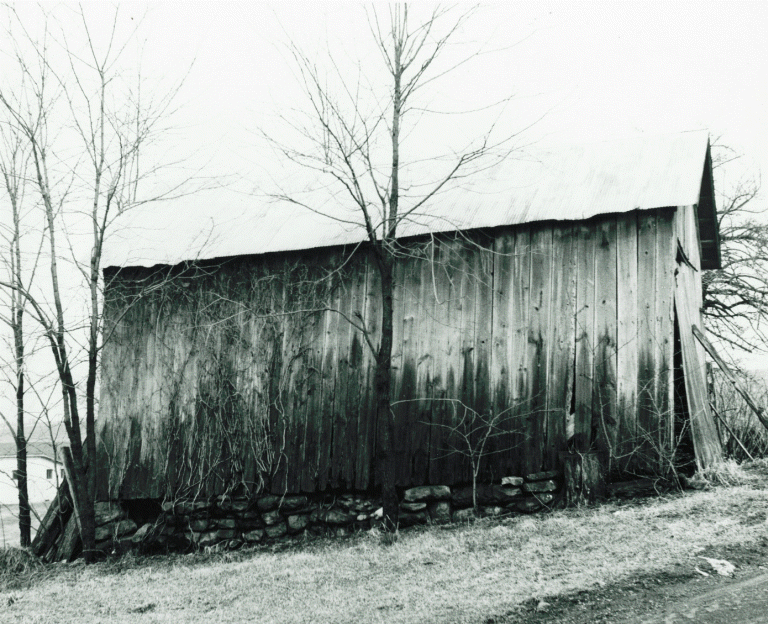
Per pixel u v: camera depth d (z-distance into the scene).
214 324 11.62
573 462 9.59
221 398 11.96
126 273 12.95
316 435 11.31
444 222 10.84
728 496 8.59
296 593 7.57
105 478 12.40
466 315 10.68
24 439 12.52
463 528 9.52
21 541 12.34
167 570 10.09
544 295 10.27
